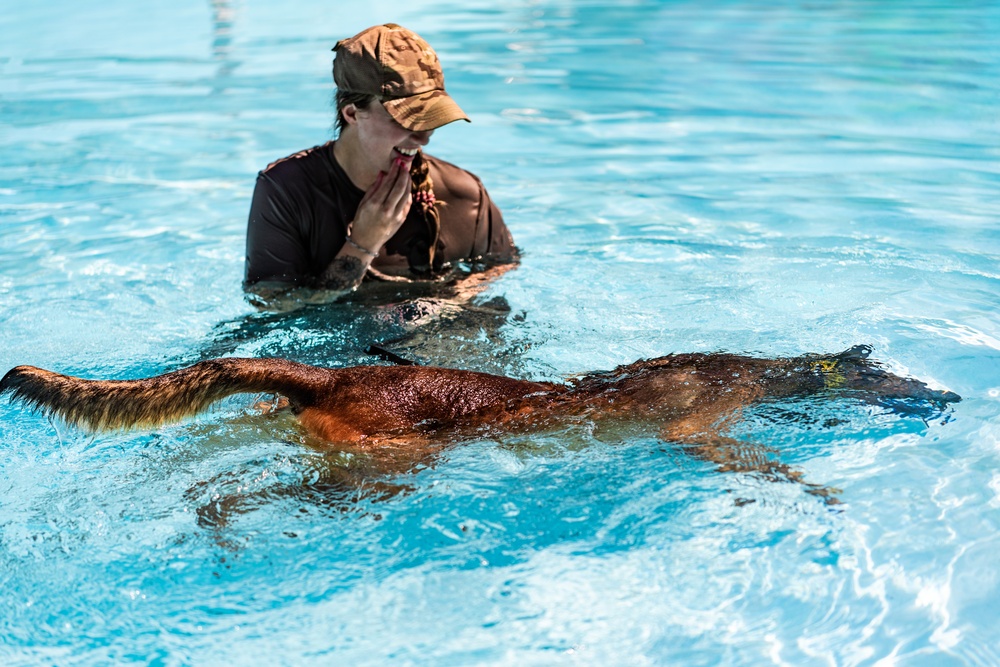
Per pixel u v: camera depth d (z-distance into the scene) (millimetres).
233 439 3316
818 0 15828
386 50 4379
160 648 2525
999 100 9375
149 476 3178
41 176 7445
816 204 6426
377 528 2941
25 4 17453
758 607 2584
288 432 3266
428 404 3244
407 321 4359
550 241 5734
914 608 2549
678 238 5730
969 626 2480
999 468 3109
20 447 3379
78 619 2627
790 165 7523
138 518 2982
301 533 2926
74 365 4062
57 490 3119
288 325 4383
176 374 3074
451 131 8828
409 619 2600
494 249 5219
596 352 4062
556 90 10336
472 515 2984
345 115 4559
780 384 3520
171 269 5336
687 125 8898
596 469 3191
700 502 3008
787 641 2463
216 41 13469
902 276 4961
